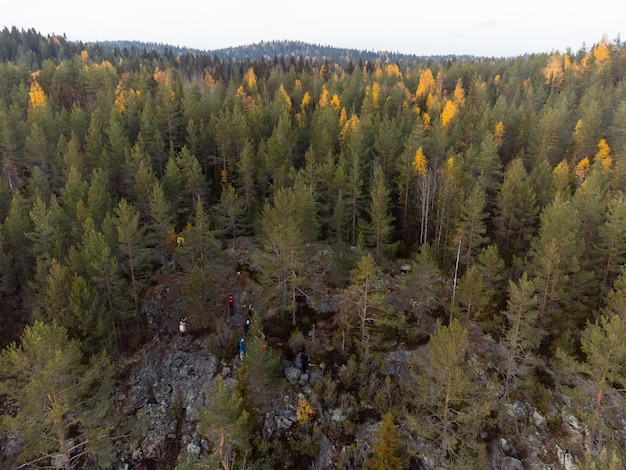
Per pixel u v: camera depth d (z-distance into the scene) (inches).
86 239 1393.9
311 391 1255.5
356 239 1989.4
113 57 6697.8
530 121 2711.6
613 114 2903.5
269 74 5206.7
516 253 1723.7
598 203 1551.4
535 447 1171.9
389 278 1745.8
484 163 2066.9
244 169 2074.3
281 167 2084.2
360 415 1226.6
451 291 1643.7
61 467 1100.5
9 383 896.3
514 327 1200.8
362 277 1283.2
